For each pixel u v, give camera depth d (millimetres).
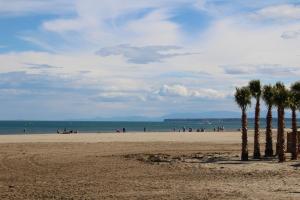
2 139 74375
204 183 26500
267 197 21219
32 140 71750
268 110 43438
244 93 40188
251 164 36844
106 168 35688
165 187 25062
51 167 36531
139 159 43000
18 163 39438
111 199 21297
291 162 37875
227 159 41625
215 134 96688
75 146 59844
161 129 172500
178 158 43500
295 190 23297
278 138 40094
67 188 25094
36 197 22141
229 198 21047
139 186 25609
